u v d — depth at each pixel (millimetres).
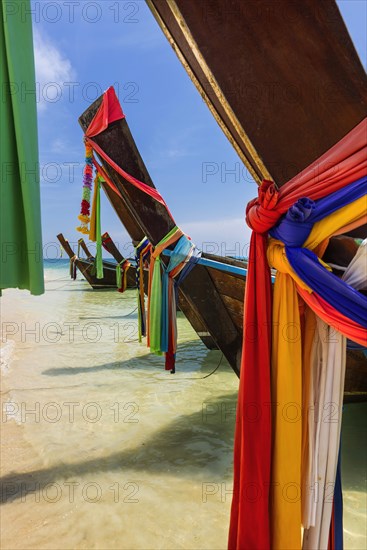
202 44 1830
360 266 1742
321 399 1813
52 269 49469
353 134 1628
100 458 3670
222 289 4984
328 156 1689
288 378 1786
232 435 4129
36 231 1966
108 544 2566
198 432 4195
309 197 1731
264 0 1800
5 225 1953
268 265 1916
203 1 1792
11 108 1925
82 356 7324
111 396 5258
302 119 1916
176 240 4988
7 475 3381
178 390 5496
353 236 2002
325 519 1805
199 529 2709
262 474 1765
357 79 1858
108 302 16016
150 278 5090
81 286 23828
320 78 1873
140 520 2805
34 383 5754
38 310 13633
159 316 5004
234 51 1848
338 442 1824
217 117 2281
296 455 1768
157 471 3445
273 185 1787
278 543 1758
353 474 3314
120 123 4953
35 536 2639
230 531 1867
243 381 1836
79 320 11562
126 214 6977
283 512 1749
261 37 1836
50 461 3607
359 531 2623
